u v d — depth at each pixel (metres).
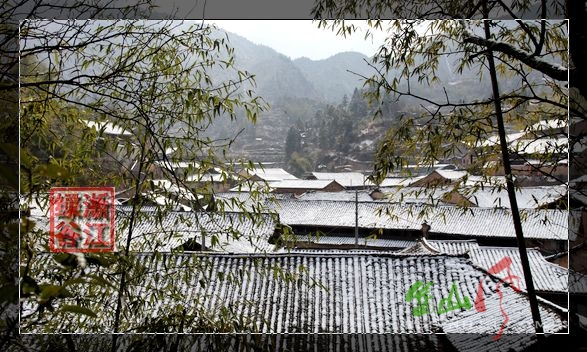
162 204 2.60
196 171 2.50
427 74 3.15
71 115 2.47
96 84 1.87
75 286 2.28
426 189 3.43
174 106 2.51
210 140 2.57
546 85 2.79
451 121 3.02
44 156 2.28
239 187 2.65
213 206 2.53
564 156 2.91
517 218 3.43
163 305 2.96
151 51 2.26
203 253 3.36
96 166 2.57
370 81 2.90
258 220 2.72
